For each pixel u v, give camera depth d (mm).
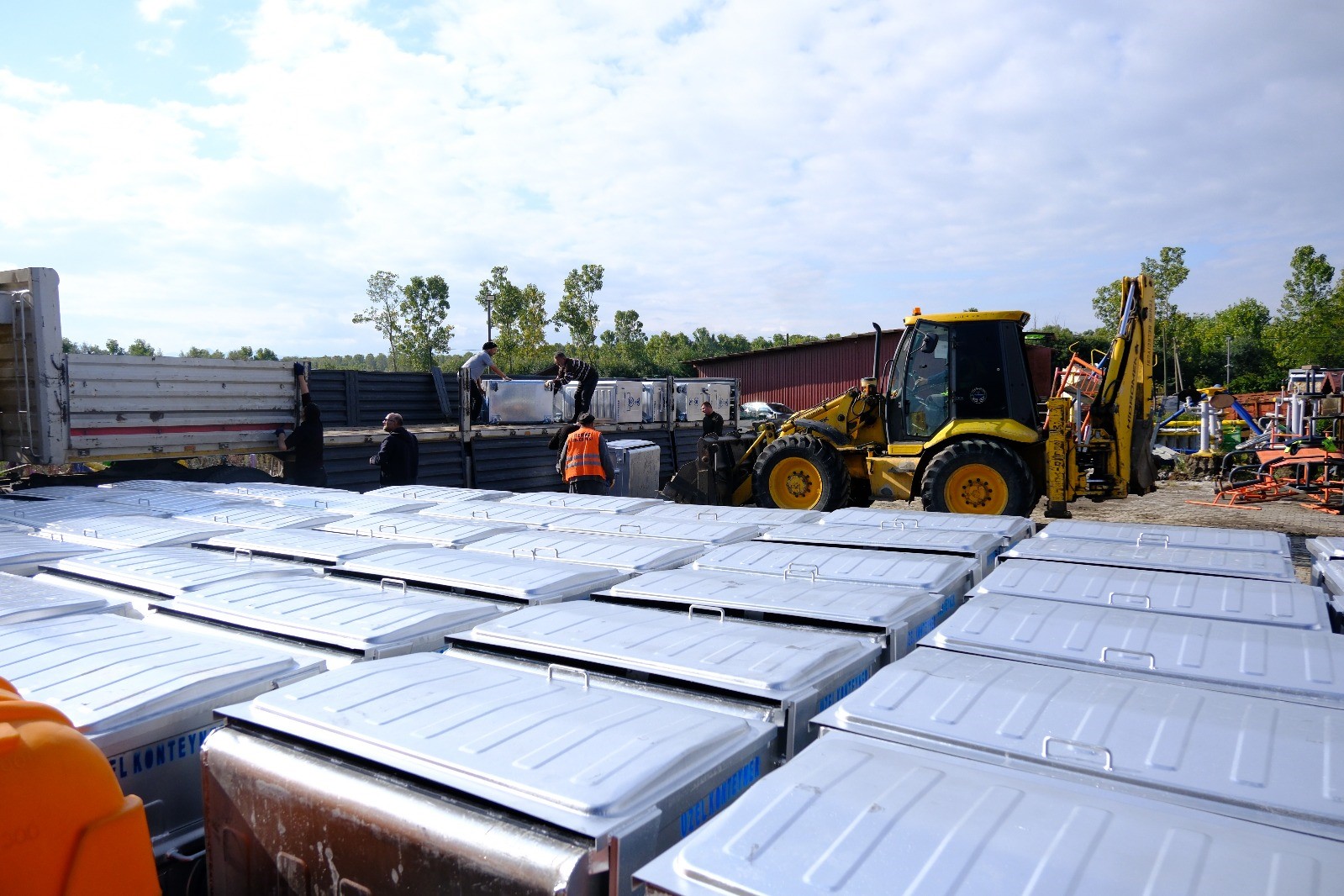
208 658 2379
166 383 8461
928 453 10109
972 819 1456
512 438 11984
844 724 1961
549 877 1476
